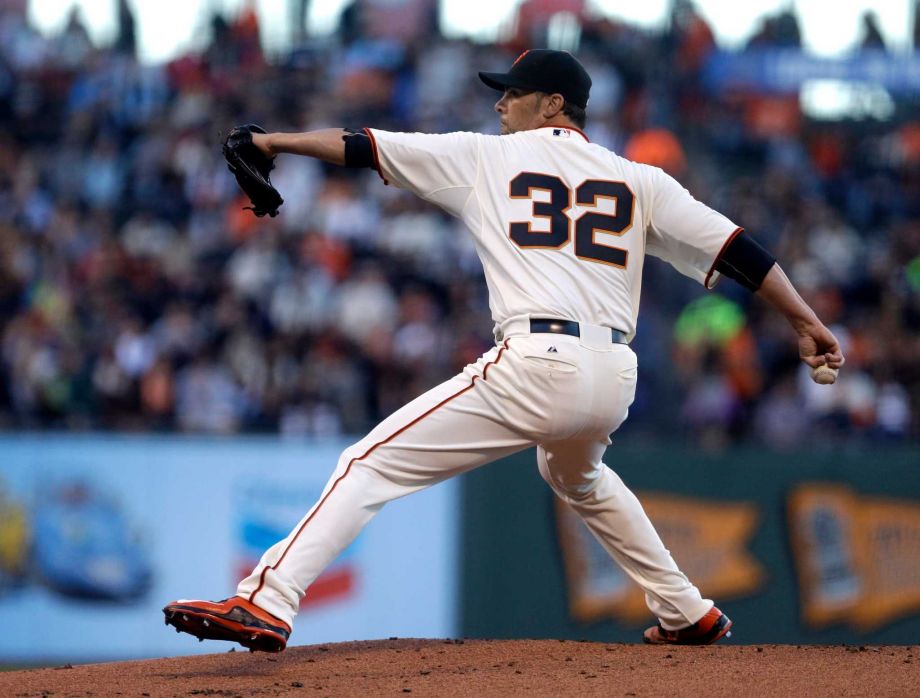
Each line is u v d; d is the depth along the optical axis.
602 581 30.45
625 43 45.81
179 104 45.16
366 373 35.09
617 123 44.19
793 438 34.84
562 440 14.61
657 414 35.44
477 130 45.28
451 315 37.16
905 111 45.91
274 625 13.71
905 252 41.66
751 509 30.95
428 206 40.19
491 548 30.64
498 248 14.34
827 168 44.81
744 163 44.59
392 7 47.28
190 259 39.16
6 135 44.03
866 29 46.47
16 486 31.08
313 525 14.04
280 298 36.81
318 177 40.47
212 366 35.00
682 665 14.40
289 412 34.19
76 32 46.25
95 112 44.81
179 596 30.62
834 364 14.59
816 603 30.80
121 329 35.72
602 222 14.48
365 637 30.48
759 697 12.59
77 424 34.22
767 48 46.03
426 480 14.51
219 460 30.97
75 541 30.95
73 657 30.70
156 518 30.86
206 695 13.15
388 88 46.03
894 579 30.86
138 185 42.47
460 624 30.48
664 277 37.91
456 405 14.30
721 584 30.72
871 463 31.17
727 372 35.50
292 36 47.06
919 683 13.07
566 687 13.20
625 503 16.12
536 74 14.99
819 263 40.78
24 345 35.31
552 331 14.00
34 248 39.69
